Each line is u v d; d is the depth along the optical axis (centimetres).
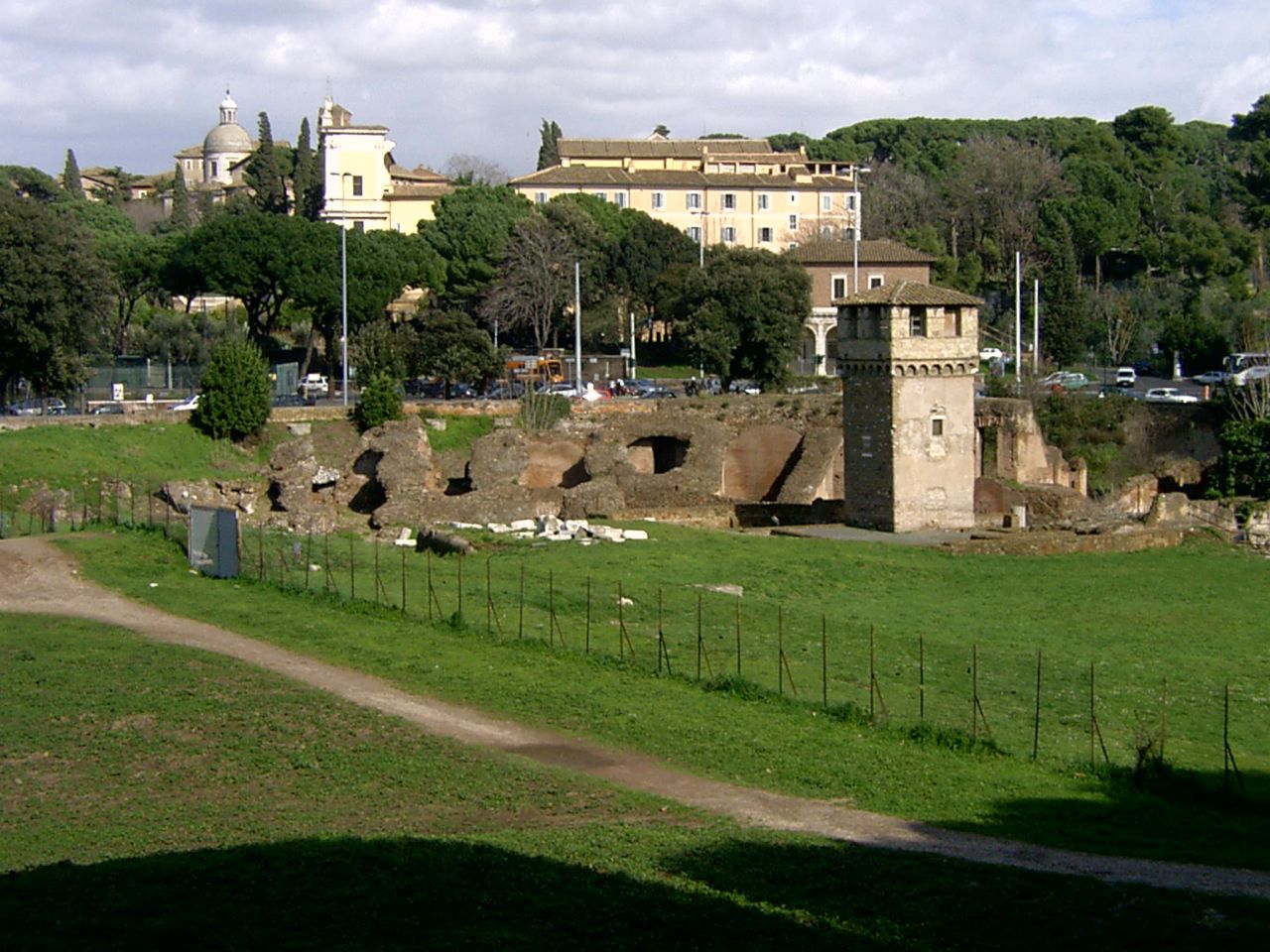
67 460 9600
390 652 5225
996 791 3869
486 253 16750
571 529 8275
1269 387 11156
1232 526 9281
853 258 15375
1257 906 2895
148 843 3400
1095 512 9800
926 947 2641
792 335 13412
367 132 19650
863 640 5888
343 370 12888
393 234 16362
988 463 10975
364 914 2712
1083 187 19288
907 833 3481
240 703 4516
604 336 16650
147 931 2600
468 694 4703
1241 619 6719
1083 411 11838
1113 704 5028
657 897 2862
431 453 10712
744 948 2598
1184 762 4281
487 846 3231
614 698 4684
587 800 3694
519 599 6219
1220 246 18225
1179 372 15125
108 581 6288
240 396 10981
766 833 3431
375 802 3694
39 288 10706
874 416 9081
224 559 6488
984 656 5672
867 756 4156
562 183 19738
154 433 10669
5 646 5181
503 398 12925
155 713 4412
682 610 6250
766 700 4709
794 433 11312
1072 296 15412
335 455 10981
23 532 7694
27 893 2855
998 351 14938
